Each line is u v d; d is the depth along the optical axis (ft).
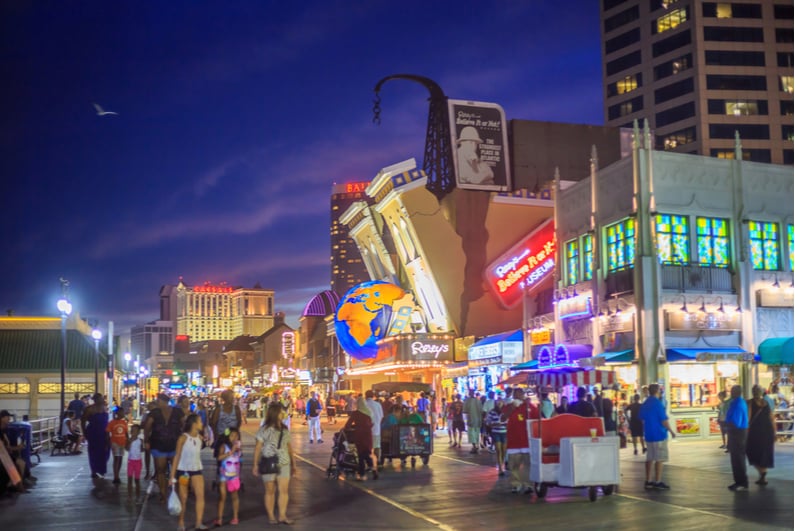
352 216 221.66
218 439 55.88
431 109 168.04
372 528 41.63
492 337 143.43
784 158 288.51
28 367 183.83
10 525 44.14
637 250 101.19
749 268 104.12
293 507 49.85
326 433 133.90
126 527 43.09
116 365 204.74
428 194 169.78
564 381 73.56
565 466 50.42
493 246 167.43
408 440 73.82
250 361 506.48
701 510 44.78
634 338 101.19
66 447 99.40
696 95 289.33
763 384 103.45
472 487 58.44
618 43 317.83
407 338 166.20
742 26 291.99
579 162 176.04
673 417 96.48
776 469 65.16
